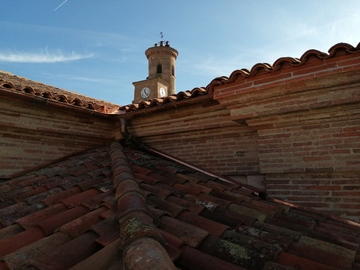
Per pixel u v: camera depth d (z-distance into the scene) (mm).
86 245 2020
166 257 1601
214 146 5344
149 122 6027
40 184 4277
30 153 5355
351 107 3627
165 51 32750
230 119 4902
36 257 1937
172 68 33031
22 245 2244
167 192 3514
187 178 4477
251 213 3303
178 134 5703
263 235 2650
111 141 6629
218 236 2518
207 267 1905
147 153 6215
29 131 5281
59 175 4617
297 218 3314
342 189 3752
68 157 5965
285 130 4180
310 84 3756
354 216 3619
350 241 2818
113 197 3029
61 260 1848
